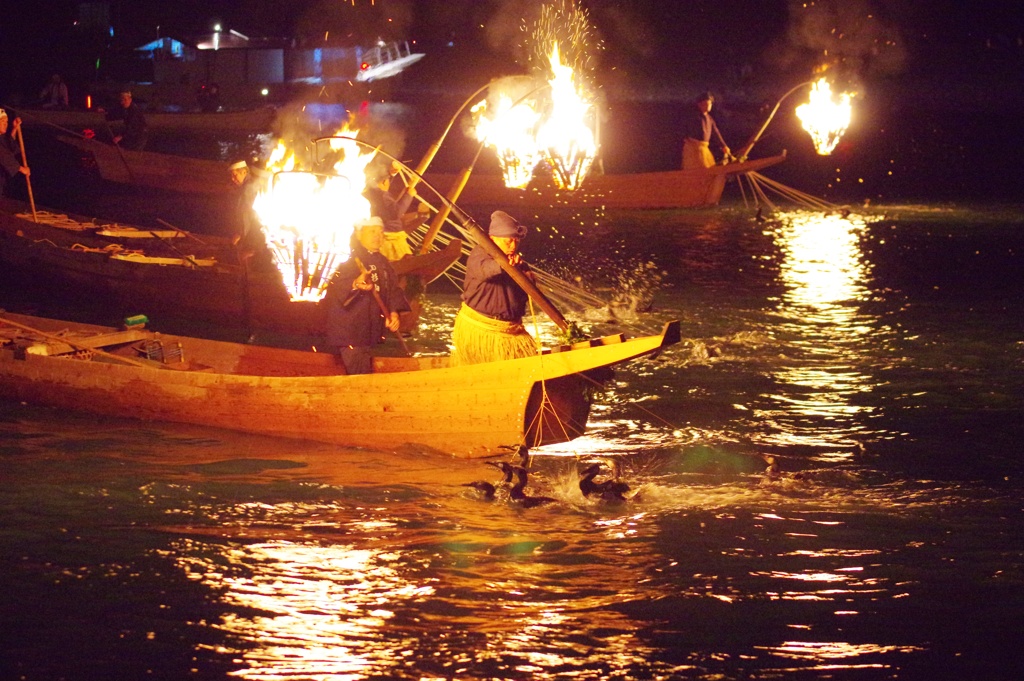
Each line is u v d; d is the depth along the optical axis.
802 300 43.12
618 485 22.42
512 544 20.28
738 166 69.69
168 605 17.58
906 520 21.52
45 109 103.88
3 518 20.91
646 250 55.28
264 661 15.97
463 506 22.12
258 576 18.70
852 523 21.36
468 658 16.12
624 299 43.12
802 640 16.78
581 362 23.12
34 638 16.47
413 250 44.50
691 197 70.94
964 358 34.16
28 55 149.88
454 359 25.88
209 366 30.47
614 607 17.77
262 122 117.00
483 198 69.31
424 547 20.03
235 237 39.56
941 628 17.17
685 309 41.56
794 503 22.44
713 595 18.25
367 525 21.06
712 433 27.02
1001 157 106.75
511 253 25.00
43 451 24.77
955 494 22.91
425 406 24.72
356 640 16.61
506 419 24.03
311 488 22.94
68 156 91.00
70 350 29.03
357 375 25.31
